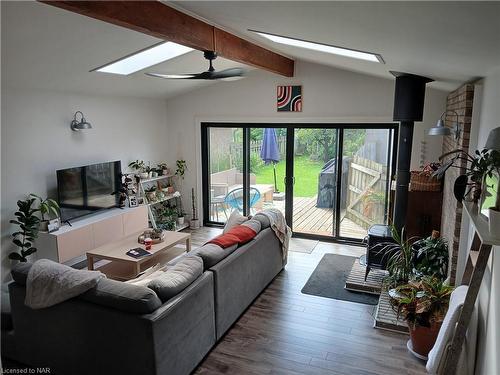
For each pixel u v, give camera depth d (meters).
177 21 3.19
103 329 2.61
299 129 6.12
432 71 3.37
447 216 4.24
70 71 4.32
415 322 3.03
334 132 5.92
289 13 2.11
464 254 3.60
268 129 6.35
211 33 3.68
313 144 6.08
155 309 2.56
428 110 5.25
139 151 6.36
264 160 6.48
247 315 3.83
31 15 2.97
